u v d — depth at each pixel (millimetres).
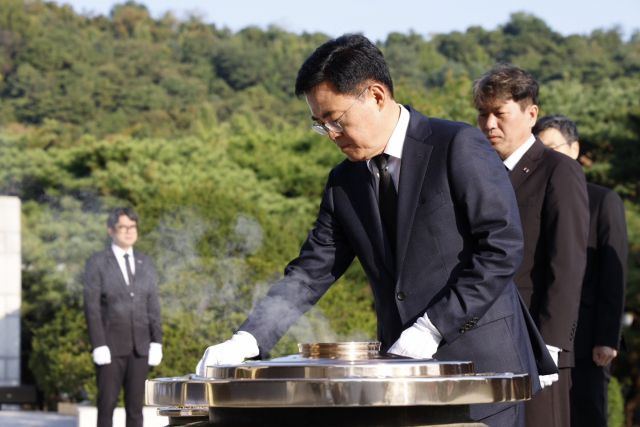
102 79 33531
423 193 2057
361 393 1305
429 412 1473
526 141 3084
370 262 2176
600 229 3633
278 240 6664
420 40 53250
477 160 2037
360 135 2029
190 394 1413
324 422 1447
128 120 31969
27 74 32250
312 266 2281
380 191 2166
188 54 46500
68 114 30969
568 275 2832
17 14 35219
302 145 13336
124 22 51938
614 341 3529
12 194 13734
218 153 13289
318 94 1982
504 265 1938
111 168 13039
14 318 11102
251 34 54312
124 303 5422
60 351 7418
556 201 2908
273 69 45281
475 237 2031
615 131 11656
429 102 11797
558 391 2877
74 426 7914
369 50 2000
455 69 43344
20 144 15641
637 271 9555
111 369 5426
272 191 12438
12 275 11148
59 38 35656
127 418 5496
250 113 31469
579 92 13305
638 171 11820
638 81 13719
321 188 12211
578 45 50438
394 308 2125
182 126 33500
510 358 2020
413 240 2059
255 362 1558
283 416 1471
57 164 13750
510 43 53844
